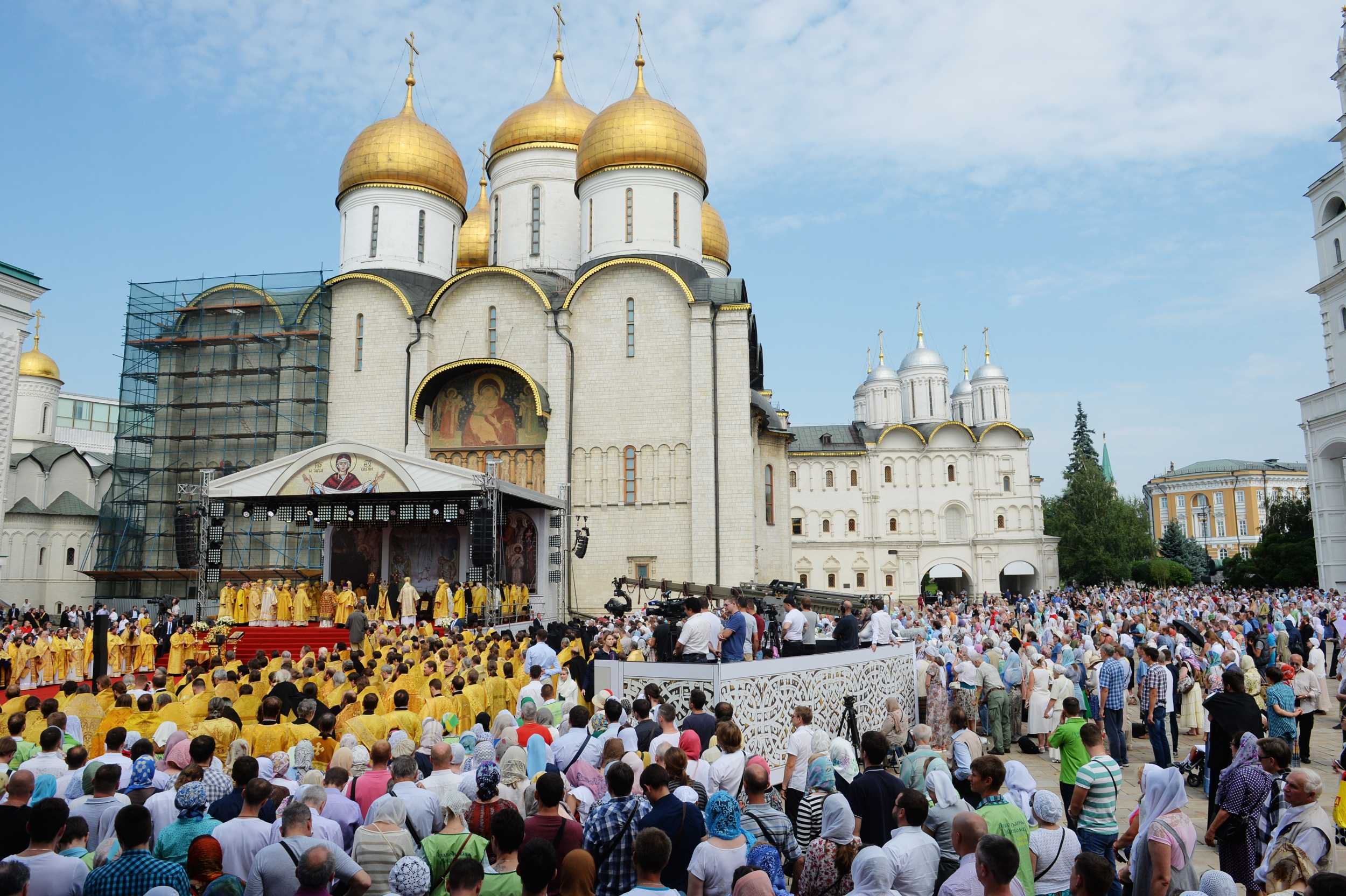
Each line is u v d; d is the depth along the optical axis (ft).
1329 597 145.38
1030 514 241.55
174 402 156.76
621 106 156.46
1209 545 405.18
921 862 23.16
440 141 165.58
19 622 114.11
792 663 53.26
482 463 147.74
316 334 153.48
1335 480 172.96
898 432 247.29
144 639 98.32
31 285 135.64
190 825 24.29
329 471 109.09
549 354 145.89
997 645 74.28
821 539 245.04
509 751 29.84
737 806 23.77
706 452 139.03
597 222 155.53
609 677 51.52
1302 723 55.77
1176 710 65.16
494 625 104.63
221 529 112.68
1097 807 29.86
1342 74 179.32
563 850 24.18
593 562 141.79
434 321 152.76
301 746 33.88
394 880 21.03
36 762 31.30
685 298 145.07
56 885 21.77
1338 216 180.34
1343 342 178.70
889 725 42.06
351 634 87.04
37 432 213.46
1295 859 22.18
